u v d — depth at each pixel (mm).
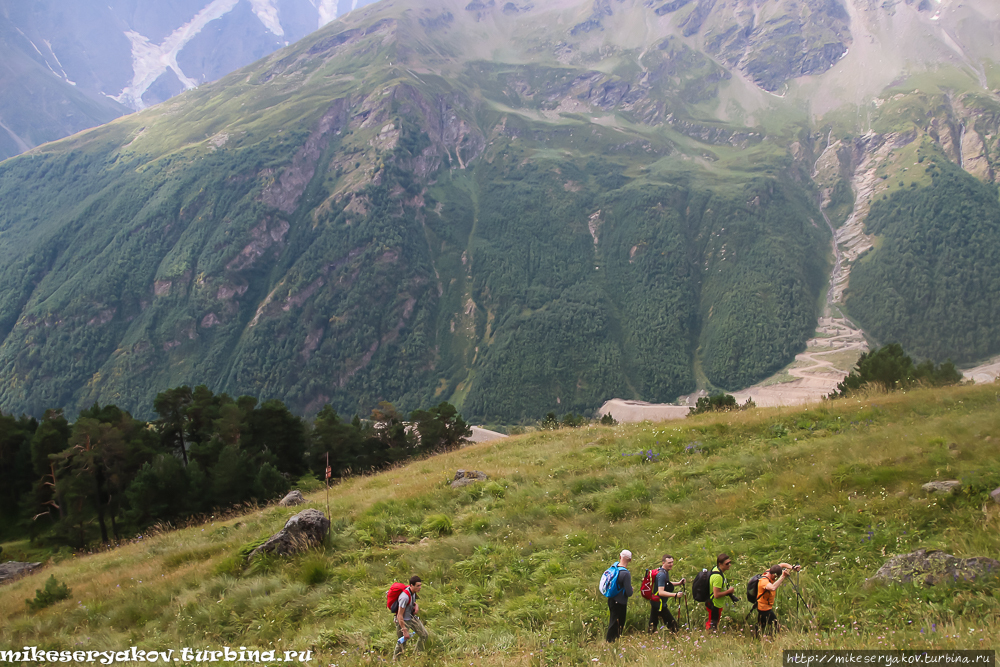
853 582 10547
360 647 11672
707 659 8531
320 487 43594
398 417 67938
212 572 17297
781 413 24875
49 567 29312
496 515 18562
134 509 39094
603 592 10531
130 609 15805
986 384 25953
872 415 22594
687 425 25703
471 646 11133
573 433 33344
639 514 16641
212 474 42156
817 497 14391
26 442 55594
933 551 10344
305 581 15445
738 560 12188
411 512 20125
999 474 12914
